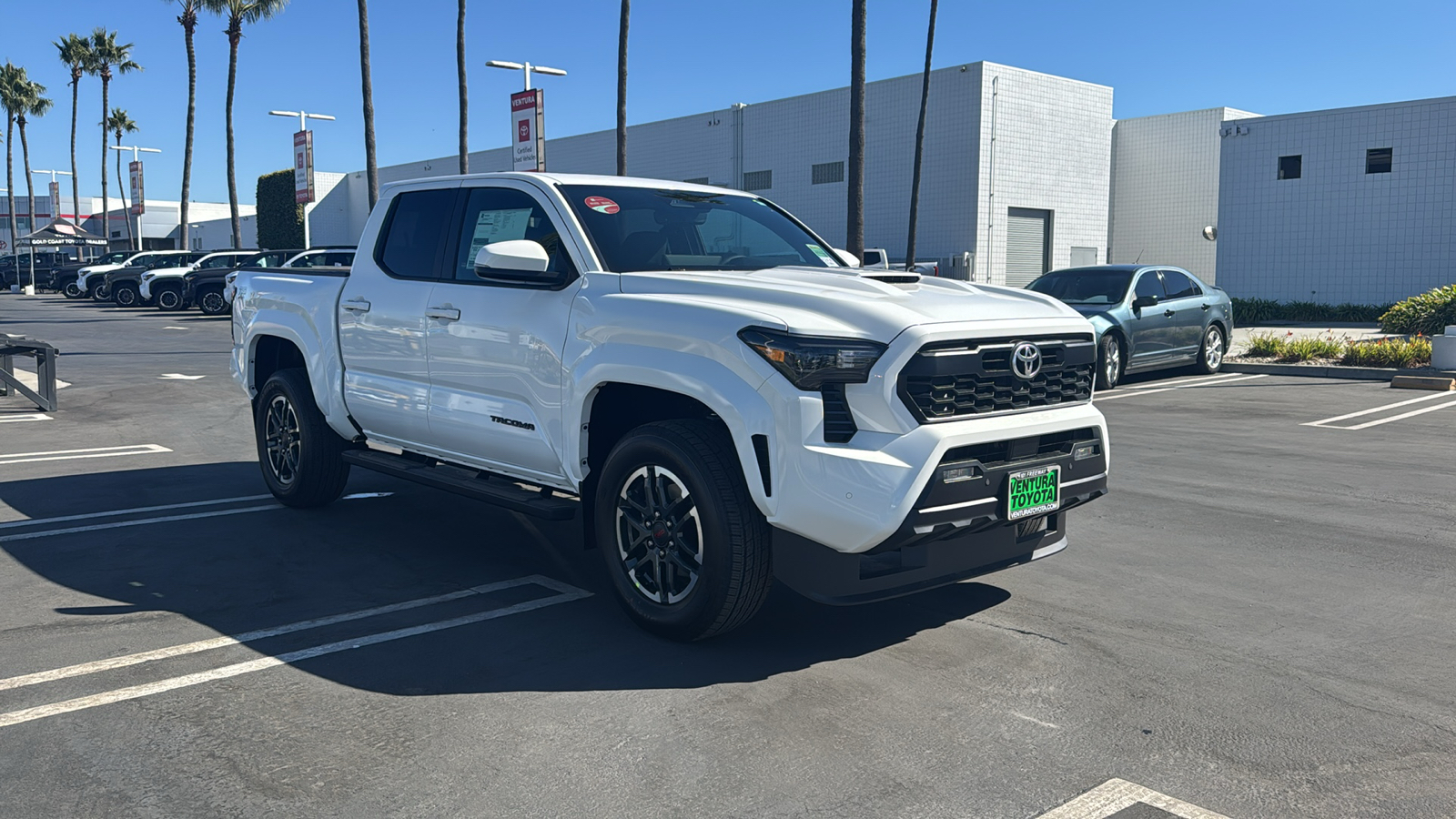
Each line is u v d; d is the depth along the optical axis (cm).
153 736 340
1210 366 1584
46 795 301
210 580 517
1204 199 3550
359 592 498
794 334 375
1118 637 438
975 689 381
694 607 405
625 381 420
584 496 456
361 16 2778
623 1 2380
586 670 399
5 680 387
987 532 421
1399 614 470
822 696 374
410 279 553
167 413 1135
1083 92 3431
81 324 2766
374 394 576
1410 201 2528
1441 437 972
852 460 368
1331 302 2667
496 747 332
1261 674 397
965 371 386
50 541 588
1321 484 758
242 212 8025
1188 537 609
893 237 3431
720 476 393
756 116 3822
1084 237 3491
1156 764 322
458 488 509
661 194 525
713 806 295
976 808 294
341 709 362
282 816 289
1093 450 439
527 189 503
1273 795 303
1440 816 291
